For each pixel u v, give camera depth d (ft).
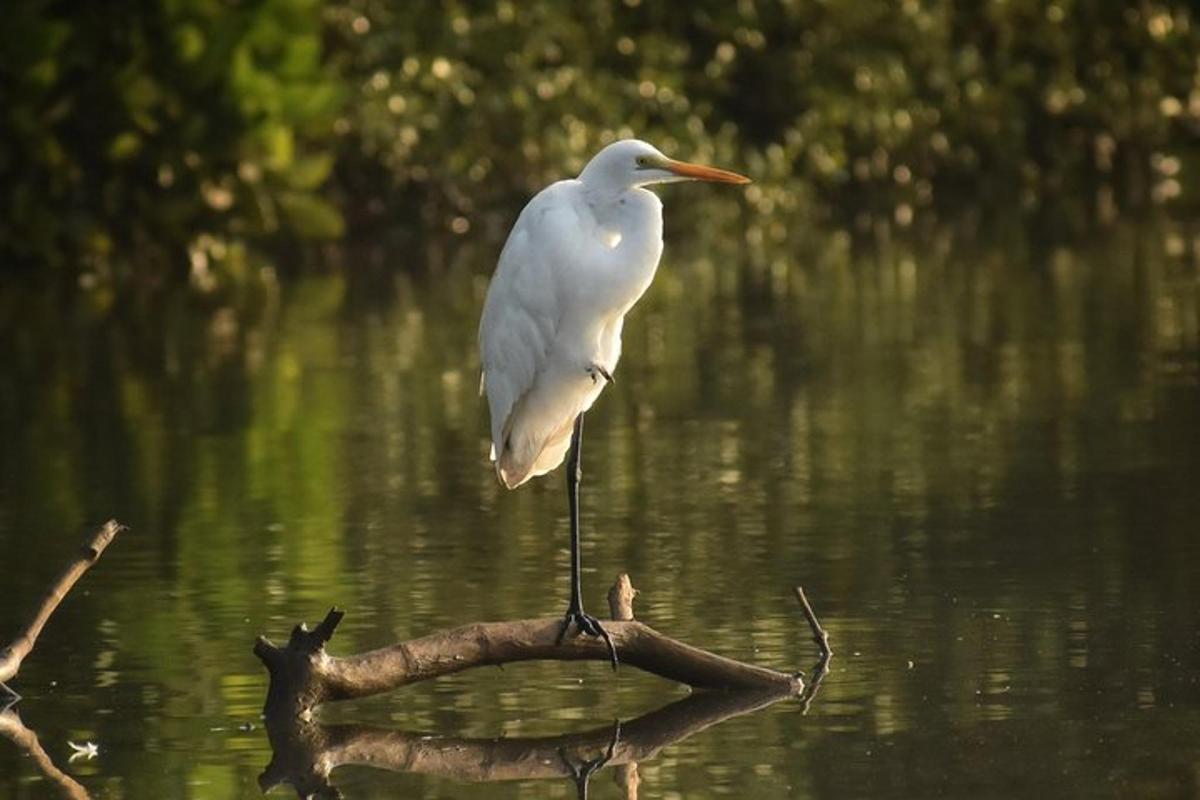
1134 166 116.67
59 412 51.52
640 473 43.42
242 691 28.78
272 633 31.50
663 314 67.31
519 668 30.07
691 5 101.30
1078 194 105.40
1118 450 44.04
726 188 96.68
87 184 79.20
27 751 26.32
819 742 26.04
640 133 95.09
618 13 99.40
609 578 34.50
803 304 68.64
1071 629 30.78
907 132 104.68
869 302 68.69
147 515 39.96
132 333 64.54
